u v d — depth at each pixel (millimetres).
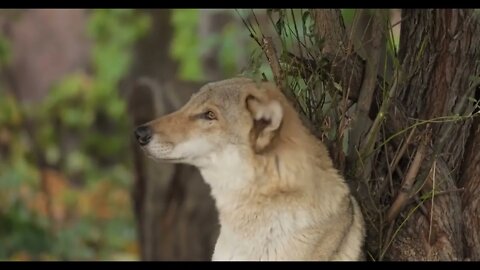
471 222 10031
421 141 9758
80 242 24750
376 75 9898
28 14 33219
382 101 10023
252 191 9891
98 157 31906
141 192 18516
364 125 10023
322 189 9797
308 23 12734
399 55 10297
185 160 10195
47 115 31781
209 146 10039
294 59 10203
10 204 23562
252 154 9852
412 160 9945
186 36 28500
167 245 18188
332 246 9781
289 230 9797
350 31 10211
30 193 26438
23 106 30000
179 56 28641
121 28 31531
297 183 9773
